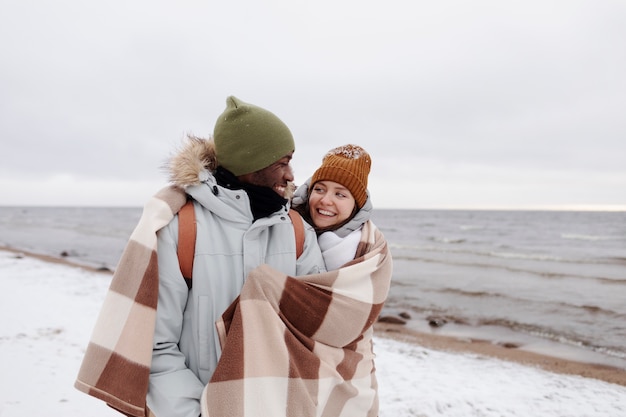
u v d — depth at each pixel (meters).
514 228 49.19
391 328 8.59
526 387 5.34
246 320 1.39
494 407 4.67
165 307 1.41
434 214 104.06
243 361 1.35
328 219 1.88
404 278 14.97
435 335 8.10
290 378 1.41
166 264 1.42
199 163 1.50
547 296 11.86
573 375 5.97
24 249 22.75
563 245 29.06
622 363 6.59
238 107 1.54
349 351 1.67
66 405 3.92
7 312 7.29
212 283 1.45
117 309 1.36
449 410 4.54
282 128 1.59
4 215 90.50
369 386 1.75
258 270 1.45
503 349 7.24
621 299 11.41
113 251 22.30
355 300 1.58
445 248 26.62
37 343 5.67
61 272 13.20
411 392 4.95
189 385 1.37
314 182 1.96
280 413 1.37
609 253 23.45
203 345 1.45
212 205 1.48
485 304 10.85
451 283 13.95
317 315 1.52
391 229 48.25
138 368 1.32
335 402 1.58
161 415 1.33
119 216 87.75
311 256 1.64
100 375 1.32
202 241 1.46
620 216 81.81
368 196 1.94
